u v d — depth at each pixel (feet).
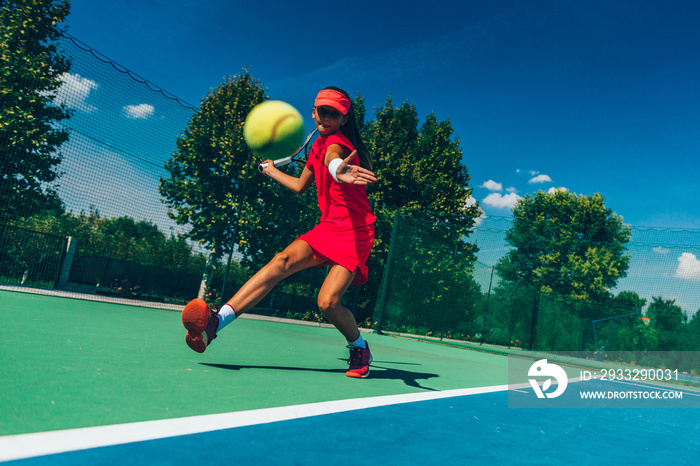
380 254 46.50
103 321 16.28
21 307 17.11
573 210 95.09
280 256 10.66
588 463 6.09
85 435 4.66
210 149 37.88
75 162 31.60
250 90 51.24
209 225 38.37
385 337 33.04
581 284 42.27
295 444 5.33
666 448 7.61
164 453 4.49
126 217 33.65
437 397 10.08
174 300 39.24
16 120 32.78
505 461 5.70
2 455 3.89
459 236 40.81
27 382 6.41
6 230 34.83
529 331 40.60
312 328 31.17
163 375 8.24
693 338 31.81
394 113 70.18
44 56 33.68
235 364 10.73
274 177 11.98
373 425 6.75
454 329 39.40
